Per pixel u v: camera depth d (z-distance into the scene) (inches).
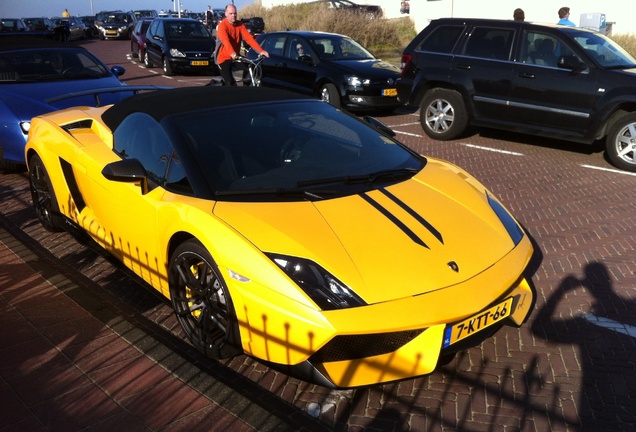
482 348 138.6
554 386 124.8
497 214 143.3
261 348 118.3
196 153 142.7
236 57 414.0
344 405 119.0
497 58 356.8
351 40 507.8
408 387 124.7
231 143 147.4
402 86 400.5
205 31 756.0
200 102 163.0
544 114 341.1
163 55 714.8
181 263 135.2
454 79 371.2
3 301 163.3
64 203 191.8
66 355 136.3
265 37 518.0
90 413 116.1
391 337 110.9
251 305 116.5
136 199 148.3
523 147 363.6
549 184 281.4
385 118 468.8
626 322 151.4
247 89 177.5
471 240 128.5
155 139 152.8
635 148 303.6
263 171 141.6
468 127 428.5
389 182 144.6
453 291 115.1
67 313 156.2
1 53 313.1
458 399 120.8
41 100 279.9
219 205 130.2
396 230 124.7
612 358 135.2
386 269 115.0
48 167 193.3
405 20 1003.9
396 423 113.7
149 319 154.0
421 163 160.4
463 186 150.2
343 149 155.3
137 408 117.5
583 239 210.1
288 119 161.6
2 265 187.0
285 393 123.3
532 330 147.2
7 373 129.7
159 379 126.8
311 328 109.0
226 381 127.5
